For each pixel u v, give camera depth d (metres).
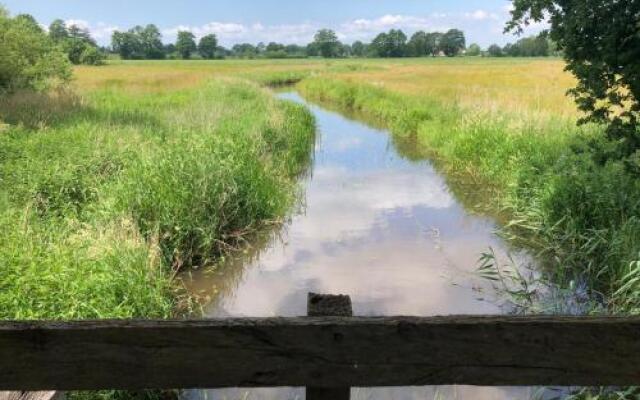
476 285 6.76
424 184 12.38
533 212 8.55
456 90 26.02
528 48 130.00
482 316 1.70
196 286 6.96
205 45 147.75
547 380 1.69
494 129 13.39
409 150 16.80
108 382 1.68
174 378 1.68
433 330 1.66
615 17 5.85
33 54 22.09
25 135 11.12
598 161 6.79
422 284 6.82
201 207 7.87
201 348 1.67
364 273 7.24
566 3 6.32
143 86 29.27
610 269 6.42
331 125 22.95
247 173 9.05
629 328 1.65
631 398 4.11
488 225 9.30
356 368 1.68
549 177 9.10
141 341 1.65
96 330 1.64
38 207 7.62
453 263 7.54
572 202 7.95
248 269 7.49
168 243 7.35
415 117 19.25
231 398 4.49
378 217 9.84
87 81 32.50
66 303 4.63
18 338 1.64
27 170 8.52
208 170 8.40
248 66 75.69
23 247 5.49
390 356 1.68
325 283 6.95
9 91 18.89
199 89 26.64
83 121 13.18
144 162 8.30
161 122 14.54
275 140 13.53
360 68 61.44
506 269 7.27
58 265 5.18
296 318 1.69
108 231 6.38
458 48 148.88
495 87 25.95
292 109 19.91
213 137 9.97
